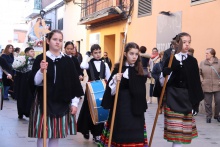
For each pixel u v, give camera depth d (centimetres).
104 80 604
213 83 880
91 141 639
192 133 495
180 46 483
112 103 433
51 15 3019
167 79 478
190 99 480
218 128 812
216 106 902
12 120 839
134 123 425
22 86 829
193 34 1138
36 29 437
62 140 643
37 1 3500
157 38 1354
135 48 425
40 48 1097
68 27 2622
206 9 1077
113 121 415
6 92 1270
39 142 423
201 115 1011
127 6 1617
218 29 1023
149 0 1423
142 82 432
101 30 1978
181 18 1201
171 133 480
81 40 2338
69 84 409
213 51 888
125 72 429
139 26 1514
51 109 401
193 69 485
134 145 423
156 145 625
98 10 1970
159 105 484
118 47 1730
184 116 484
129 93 427
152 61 1157
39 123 403
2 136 664
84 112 620
